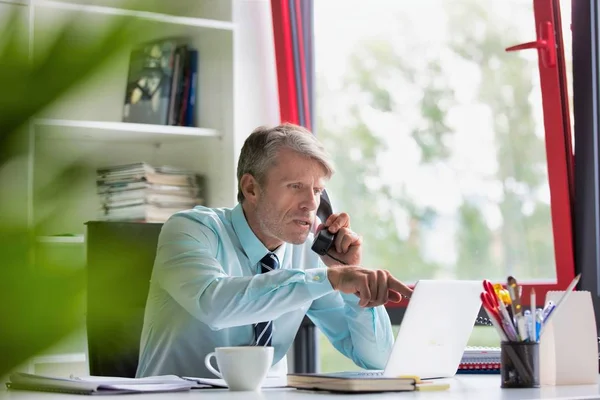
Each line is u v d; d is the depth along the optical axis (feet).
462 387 5.02
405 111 11.07
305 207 7.20
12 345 0.65
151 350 7.18
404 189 11.17
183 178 10.50
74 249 0.77
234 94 10.73
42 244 0.71
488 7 10.28
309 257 8.16
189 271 6.50
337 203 11.32
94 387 4.31
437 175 10.91
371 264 11.30
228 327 6.66
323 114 11.21
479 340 10.30
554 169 9.62
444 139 10.85
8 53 0.67
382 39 11.19
